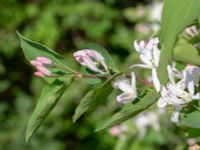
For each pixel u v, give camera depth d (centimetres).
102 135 120
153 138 73
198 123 30
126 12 95
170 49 24
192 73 30
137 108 29
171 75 29
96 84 32
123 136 75
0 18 130
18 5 131
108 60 33
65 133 122
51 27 127
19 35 32
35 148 115
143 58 31
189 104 31
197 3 24
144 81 31
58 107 118
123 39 124
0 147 114
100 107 108
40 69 31
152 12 82
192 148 40
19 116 120
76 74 31
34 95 127
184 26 23
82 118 123
